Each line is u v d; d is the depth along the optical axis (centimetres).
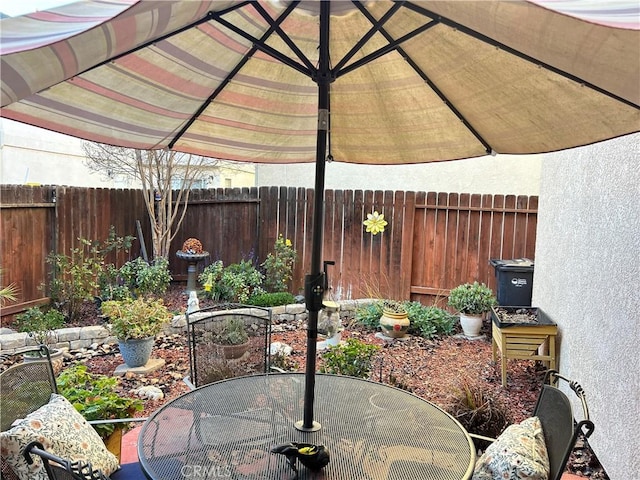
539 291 533
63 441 188
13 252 570
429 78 242
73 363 480
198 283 780
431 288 714
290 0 195
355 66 199
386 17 190
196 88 248
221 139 296
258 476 163
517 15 130
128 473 216
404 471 168
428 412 222
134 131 253
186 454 178
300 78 266
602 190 334
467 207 691
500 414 313
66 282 609
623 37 116
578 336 376
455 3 141
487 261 691
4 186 556
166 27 136
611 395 297
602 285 325
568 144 223
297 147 323
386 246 722
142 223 785
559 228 450
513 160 786
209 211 805
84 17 114
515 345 444
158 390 414
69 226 650
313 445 174
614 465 288
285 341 572
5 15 123
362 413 219
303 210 763
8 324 562
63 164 938
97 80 201
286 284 772
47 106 201
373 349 403
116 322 458
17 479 172
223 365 314
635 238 273
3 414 191
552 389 196
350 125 296
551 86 190
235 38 223
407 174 850
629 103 166
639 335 260
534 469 168
